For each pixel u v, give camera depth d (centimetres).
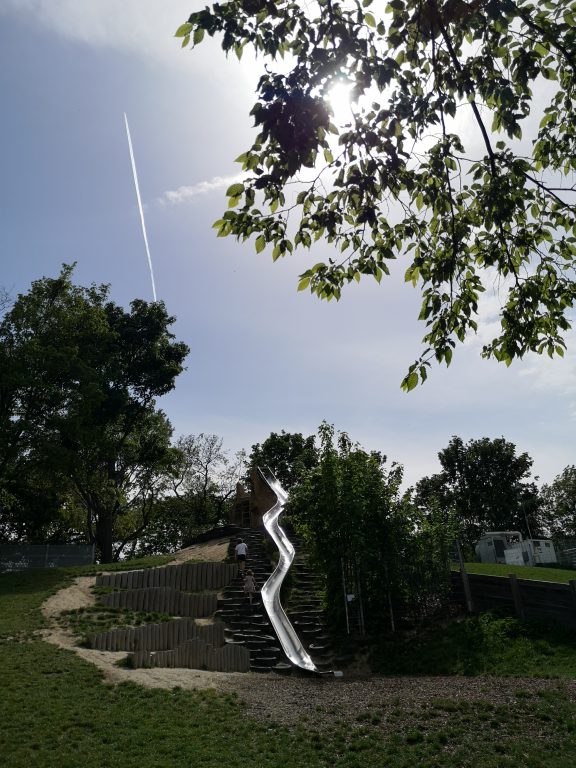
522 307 784
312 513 2227
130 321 4769
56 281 3734
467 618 1945
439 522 2202
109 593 2284
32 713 1075
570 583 1719
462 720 1066
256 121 595
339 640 2014
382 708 1174
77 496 4619
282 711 1189
